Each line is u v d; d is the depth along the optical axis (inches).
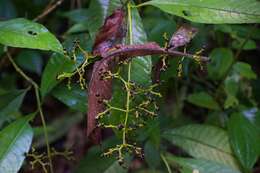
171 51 32.5
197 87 50.0
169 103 52.0
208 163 39.5
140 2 43.5
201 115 57.2
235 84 45.8
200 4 33.2
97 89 32.6
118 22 33.9
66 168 61.9
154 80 35.2
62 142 64.0
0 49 41.1
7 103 40.7
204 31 45.9
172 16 42.9
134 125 34.2
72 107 38.0
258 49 57.6
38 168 42.3
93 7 36.5
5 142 35.6
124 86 33.8
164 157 41.0
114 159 41.8
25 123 36.7
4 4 59.0
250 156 39.4
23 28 32.4
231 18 32.6
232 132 40.7
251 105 47.5
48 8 49.2
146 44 32.5
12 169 35.0
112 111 33.9
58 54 36.6
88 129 32.8
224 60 45.5
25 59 54.7
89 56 33.0
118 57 32.7
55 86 38.4
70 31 44.4
